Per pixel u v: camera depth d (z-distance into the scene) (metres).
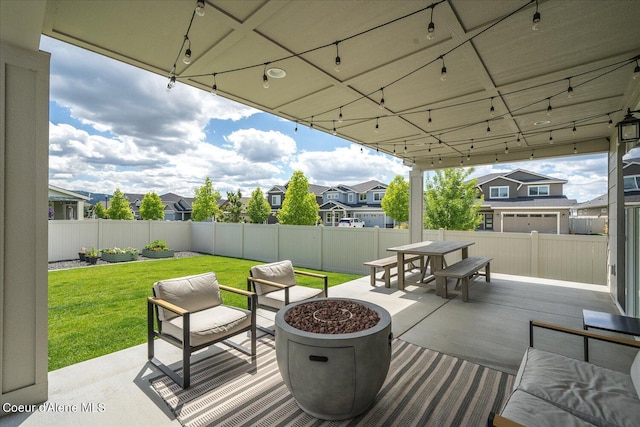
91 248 10.40
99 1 2.04
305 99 3.98
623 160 4.57
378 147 6.82
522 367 2.03
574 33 2.46
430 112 4.46
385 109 4.34
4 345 2.12
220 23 2.33
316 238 9.61
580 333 2.23
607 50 2.72
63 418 2.09
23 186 2.19
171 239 13.16
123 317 4.45
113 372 2.69
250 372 2.70
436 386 2.46
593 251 6.55
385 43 2.66
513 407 1.56
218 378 2.60
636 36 2.50
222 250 12.34
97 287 6.43
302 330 2.11
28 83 2.20
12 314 2.15
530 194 18.84
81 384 2.50
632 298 3.96
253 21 2.31
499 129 5.30
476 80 3.38
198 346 2.56
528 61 2.94
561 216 16.55
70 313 4.65
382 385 2.29
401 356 2.99
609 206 5.71
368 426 2.00
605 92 3.62
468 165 7.69
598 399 1.61
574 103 4.00
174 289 2.96
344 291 5.64
